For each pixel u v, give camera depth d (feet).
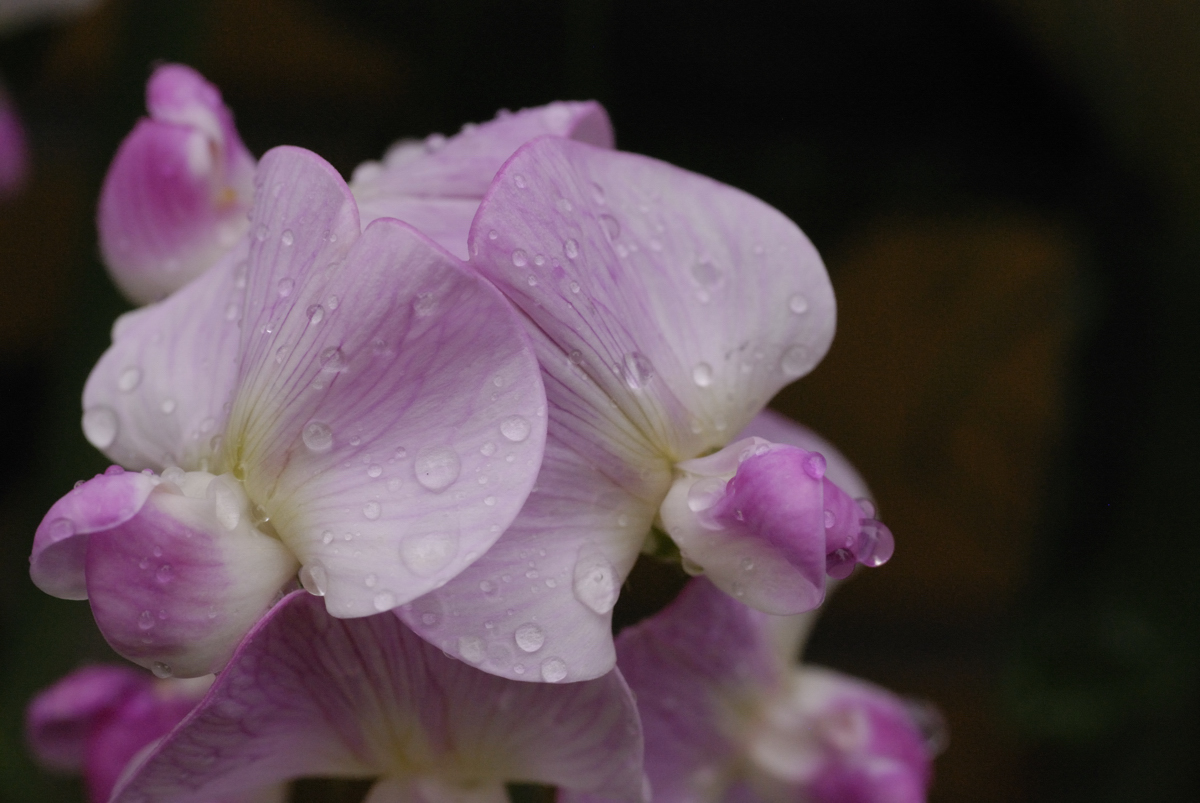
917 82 0.93
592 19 0.77
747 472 0.53
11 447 1.19
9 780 0.73
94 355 0.72
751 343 0.55
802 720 0.61
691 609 0.57
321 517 0.52
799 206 0.99
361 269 0.51
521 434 0.51
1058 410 1.14
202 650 0.52
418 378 0.51
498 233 0.52
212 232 0.58
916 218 1.14
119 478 0.51
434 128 0.91
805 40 0.90
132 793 0.52
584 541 0.53
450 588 0.51
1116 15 0.90
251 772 0.54
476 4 0.86
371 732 0.54
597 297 0.53
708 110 0.95
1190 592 0.94
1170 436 0.96
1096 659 0.95
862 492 0.60
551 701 0.53
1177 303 0.95
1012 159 0.98
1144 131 0.94
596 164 0.55
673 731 0.59
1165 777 0.94
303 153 0.52
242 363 0.53
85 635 0.77
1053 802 1.02
